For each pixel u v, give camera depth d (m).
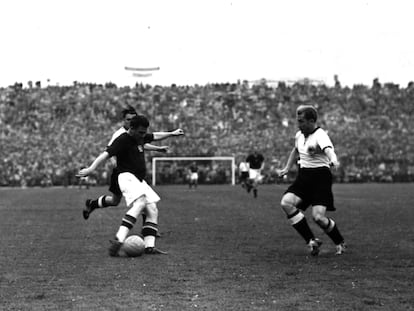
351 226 15.59
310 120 10.98
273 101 62.81
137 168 11.41
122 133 11.54
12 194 34.75
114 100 62.47
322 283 8.32
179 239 13.17
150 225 11.22
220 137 57.50
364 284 8.23
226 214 19.44
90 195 32.69
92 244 12.40
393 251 11.26
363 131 58.78
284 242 12.65
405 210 20.67
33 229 15.27
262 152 54.31
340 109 62.03
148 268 9.52
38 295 7.60
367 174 52.38
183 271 9.26
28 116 60.03
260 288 8.00
